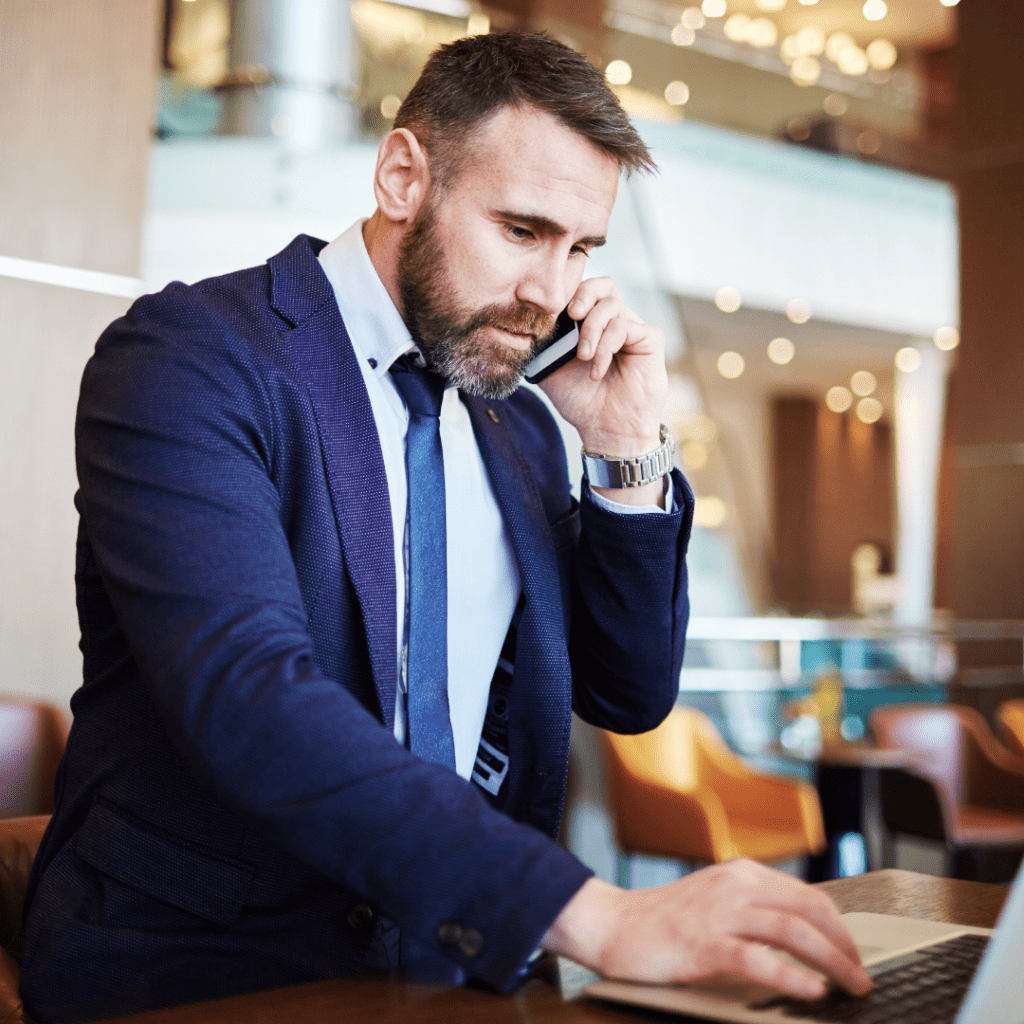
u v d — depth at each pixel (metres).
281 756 0.82
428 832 0.80
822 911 0.79
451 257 1.13
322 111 7.38
